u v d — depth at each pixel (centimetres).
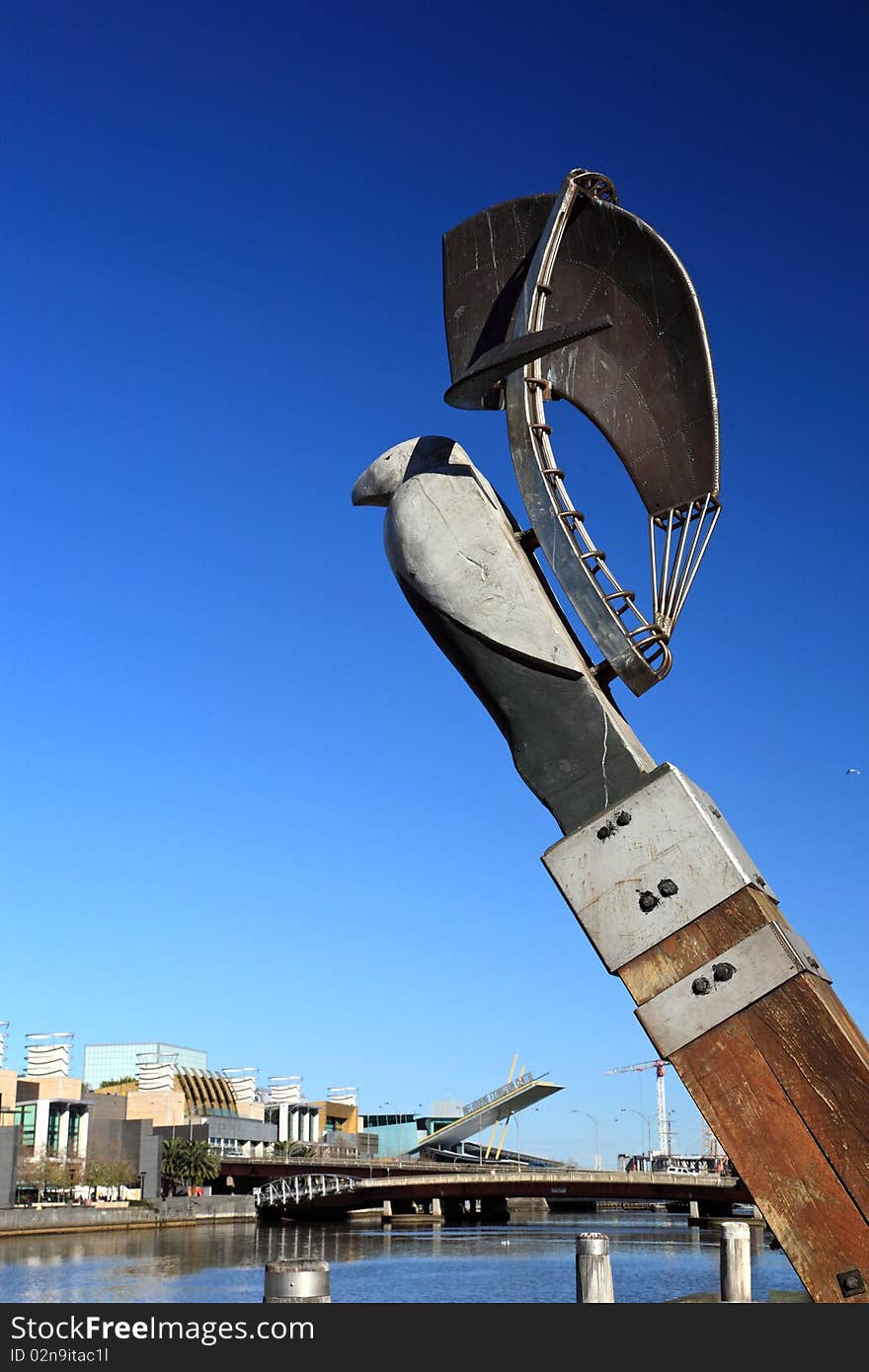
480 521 845
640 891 763
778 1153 691
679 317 833
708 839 755
